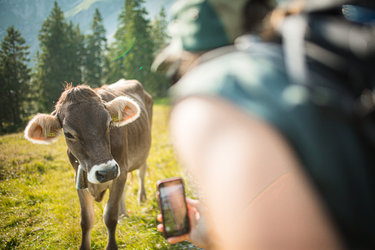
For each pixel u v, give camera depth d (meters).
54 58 53.34
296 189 0.51
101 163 3.12
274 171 0.47
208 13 0.65
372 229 0.46
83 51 58.59
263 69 0.52
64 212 5.70
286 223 0.50
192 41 0.66
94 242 4.39
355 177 0.46
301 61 0.52
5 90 51.75
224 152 0.48
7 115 51.47
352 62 0.48
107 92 4.27
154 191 5.87
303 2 0.62
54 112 3.57
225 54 0.59
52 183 7.58
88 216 3.58
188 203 0.93
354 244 0.48
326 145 0.46
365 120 0.46
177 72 0.70
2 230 5.32
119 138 3.71
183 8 0.68
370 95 0.46
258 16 0.65
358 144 0.46
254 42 0.59
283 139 0.47
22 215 5.81
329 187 0.47
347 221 0.47
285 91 0.49
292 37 0.55
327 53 0.51
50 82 51.97
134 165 4.76
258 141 0.48
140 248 4.04
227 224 0.50
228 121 0.50
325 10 0.56
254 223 0.50
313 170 0.47
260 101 0.49
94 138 3.16
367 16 0.52
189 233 0.92
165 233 0.91
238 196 0.47
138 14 49.78
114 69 51.25
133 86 5.40
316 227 0.49
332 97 0.47
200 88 0.53
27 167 8.99
